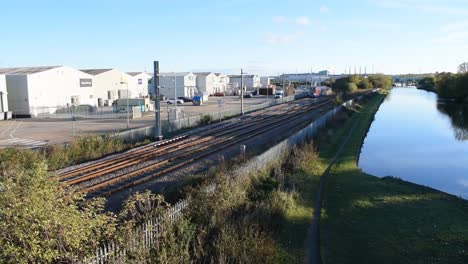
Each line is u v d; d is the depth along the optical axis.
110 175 20.03
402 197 18.23
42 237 7.63
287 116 53.12
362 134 39.78
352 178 21.86
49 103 56.78
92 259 8.30
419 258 11.91
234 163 20.12
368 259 11.94
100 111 56.75
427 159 29.97
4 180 7.94
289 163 22.83
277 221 14.38
